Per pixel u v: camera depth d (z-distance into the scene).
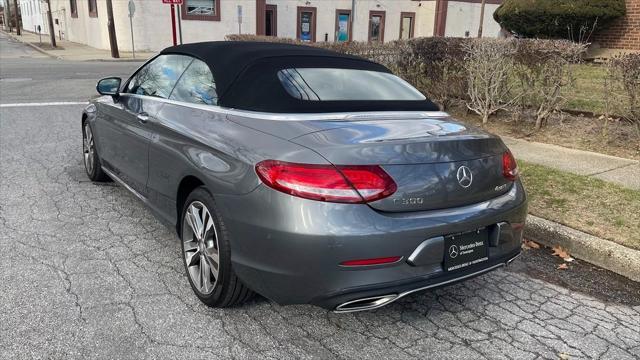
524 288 3.83
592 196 5.27
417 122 3.27
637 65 6.46
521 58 7.78
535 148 7.26
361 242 2.61
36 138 7.67
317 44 10.97
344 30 34.69
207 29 29.28
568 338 3.19
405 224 2.71
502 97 8.45
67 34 39.72
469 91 8.46
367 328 3.21
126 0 27.81
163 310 3.28
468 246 2.99
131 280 3.63
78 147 7.23
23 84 13.62
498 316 3.42
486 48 7.97
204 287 3.31
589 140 7.47
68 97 11.62
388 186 2.69
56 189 5.48
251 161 2.86
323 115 3.20
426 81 9.46
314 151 2.71
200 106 3.60
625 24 12.57
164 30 28.70
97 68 19.11
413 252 2.74
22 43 36.72
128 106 4.46
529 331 3.25
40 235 4.32
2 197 5.19
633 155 6.84
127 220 4.70
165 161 3.69
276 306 3.39
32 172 6.05
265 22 31.56
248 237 2.84
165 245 4.21
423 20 37.19
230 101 3.39
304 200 2.63
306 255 2.63
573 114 8.58
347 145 2.75
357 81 3.69
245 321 3.21
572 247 4.39
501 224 3.14
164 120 3.78
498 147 3.27
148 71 4.51
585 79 9.86
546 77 7.61
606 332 3.28
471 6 37.56
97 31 30.83
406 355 2.95
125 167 4.54
